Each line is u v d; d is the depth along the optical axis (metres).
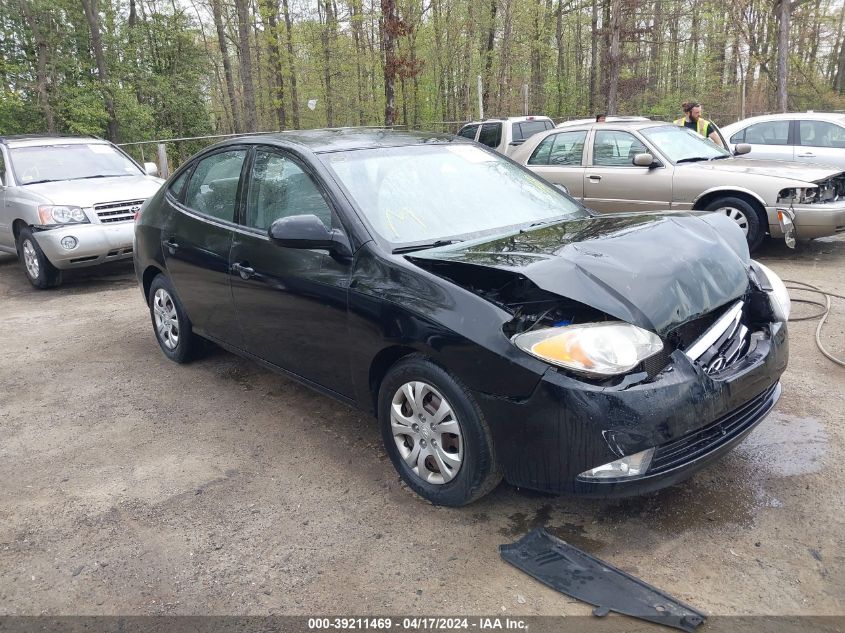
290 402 4.54
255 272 3.96
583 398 2.59
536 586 2.64
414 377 3.11
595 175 8.71
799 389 4.36
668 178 8.14
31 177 8.59
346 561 2.86
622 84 33.16
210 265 4.37
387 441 3.38
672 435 2.64
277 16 32.91
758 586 2.60
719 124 28.70
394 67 18.22
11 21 24.12
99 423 4.36
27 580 2.84
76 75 25.34
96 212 7.93
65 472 3.74
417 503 3.25
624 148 8.62
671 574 2.68
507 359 2.71
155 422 4.33
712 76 34.72
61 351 5.84
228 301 4.30
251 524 3.16
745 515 3.05
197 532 3.12
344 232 3.44
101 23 26.72
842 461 3.46
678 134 8.82
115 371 5.27
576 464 2.67
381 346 3.19
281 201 3.90
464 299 2.89
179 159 22.42
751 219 7.73
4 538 3.14
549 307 2.91
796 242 8.91
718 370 2.89
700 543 2.87
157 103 29.62
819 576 2.64
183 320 5.09
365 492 3.38
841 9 33.06
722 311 3.05
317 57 34.31
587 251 2.95
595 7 34.56
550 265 2.79
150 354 5.64
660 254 2.97
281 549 2.96
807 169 7.68
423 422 3.14
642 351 2.61
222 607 2.62
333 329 3.47
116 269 9.40
